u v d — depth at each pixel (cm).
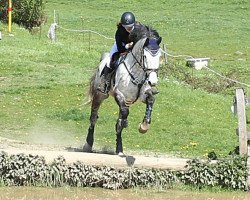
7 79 2133
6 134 1541
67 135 1575
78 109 1811
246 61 2844
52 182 1044
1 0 3183
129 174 1052
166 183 1063
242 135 1127
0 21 3134
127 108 1141
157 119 1750
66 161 1053
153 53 1079
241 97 1152
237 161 1066
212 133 1656
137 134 1602
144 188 1055
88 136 1292
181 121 1755
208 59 2612
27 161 1041
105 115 1764
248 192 1059
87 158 1058
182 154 1390
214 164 1067
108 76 1184
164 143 1520
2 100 1872
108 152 1323
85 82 2125
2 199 947
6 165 1034
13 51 2544
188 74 2270
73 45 2911
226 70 2558
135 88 1124
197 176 1062
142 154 1353
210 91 2217
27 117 1725
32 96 1934
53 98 1928
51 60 2484
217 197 1013
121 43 1152
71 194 998
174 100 1948
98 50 2842
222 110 1920
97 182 1048
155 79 1080
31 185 1041
